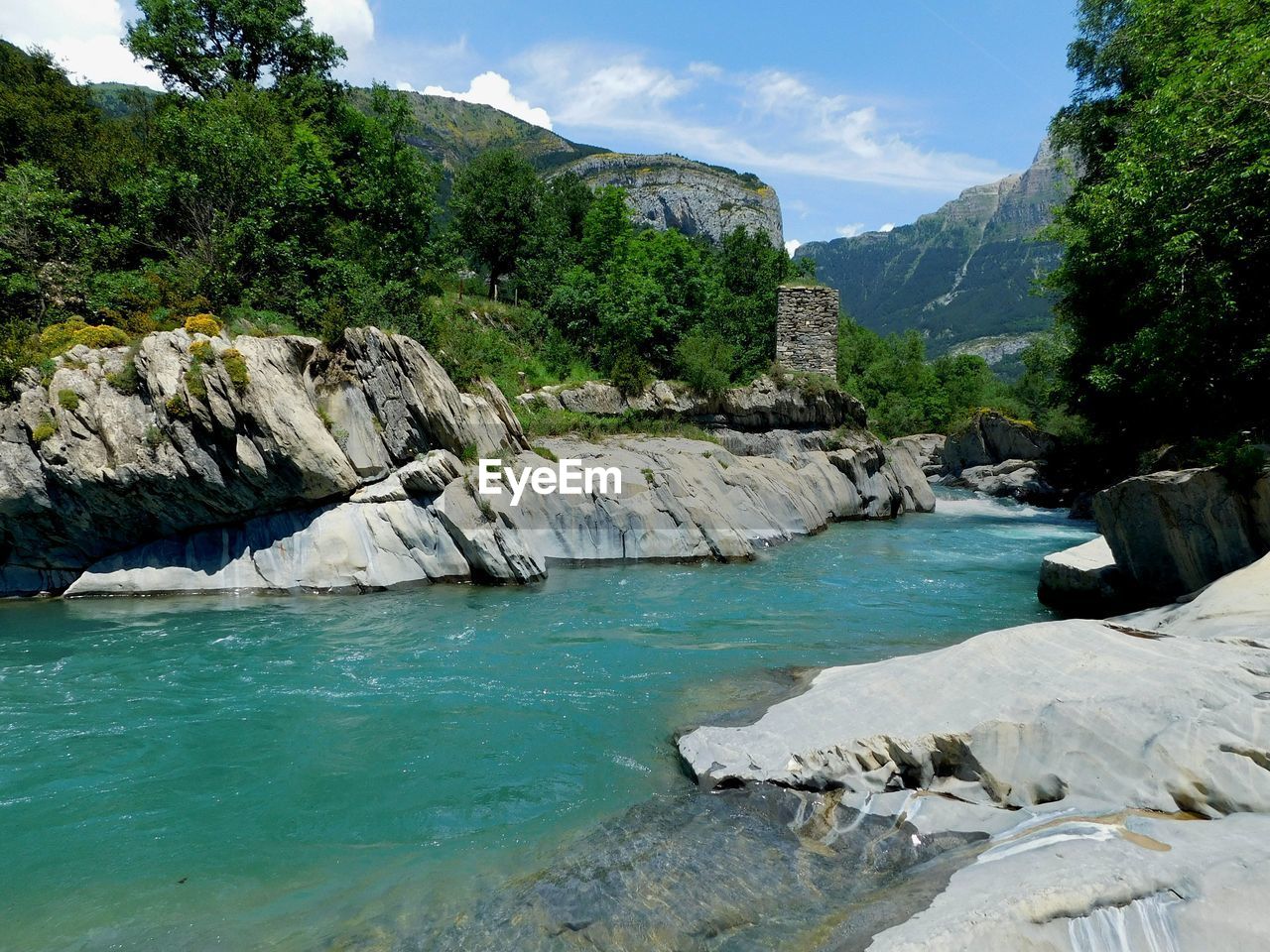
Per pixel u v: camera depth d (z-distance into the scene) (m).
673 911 5.07
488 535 16.03
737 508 21.94
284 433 14.84
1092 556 14.08
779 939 4.68
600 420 28.05
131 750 7.93
